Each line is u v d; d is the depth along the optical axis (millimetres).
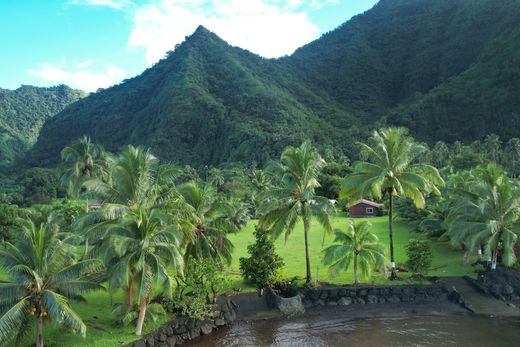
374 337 28438
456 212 37750
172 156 180375
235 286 34938
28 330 21500
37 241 21953
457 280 36969
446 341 27688
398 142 34500
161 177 29047
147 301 26922
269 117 178625
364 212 76000
